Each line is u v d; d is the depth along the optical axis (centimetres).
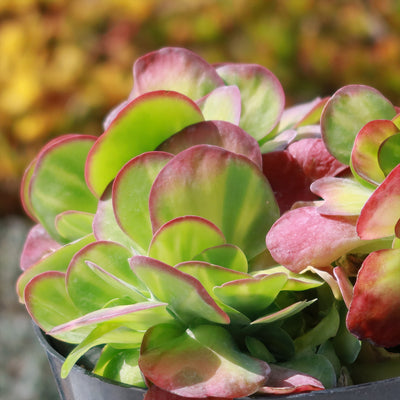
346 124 90
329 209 87
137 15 270
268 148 93
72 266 89
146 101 89
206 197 88
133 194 89
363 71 275
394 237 86
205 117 93
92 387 87
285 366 87
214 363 85
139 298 87
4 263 268
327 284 88
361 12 273
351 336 87
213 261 87
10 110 280
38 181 94
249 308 86
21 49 279
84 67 277
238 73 96
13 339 227
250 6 269
